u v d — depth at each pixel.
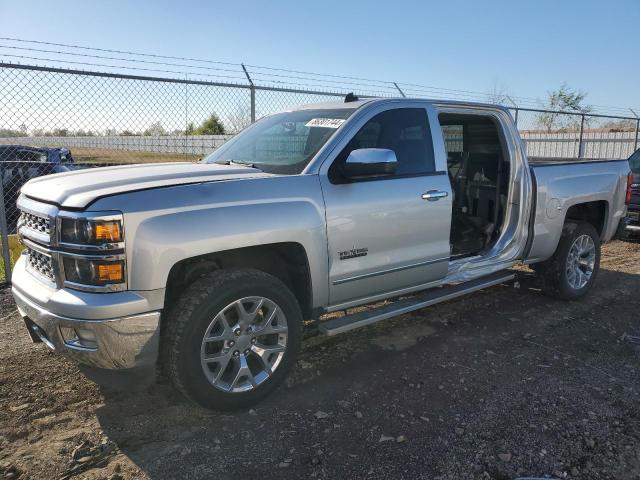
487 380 3.66
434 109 4.27
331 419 3.15
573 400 3.37
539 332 4.58
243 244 3.06
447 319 4.89
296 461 2.74
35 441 2.92
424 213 3.98
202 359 2.98
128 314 2.75
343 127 3.71
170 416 3.18
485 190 5.17
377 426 3.07
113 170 3.47
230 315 3.16
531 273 5.57
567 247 5.25
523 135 18.77
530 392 3.48
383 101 3.98
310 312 3.56
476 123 5.16
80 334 2.77
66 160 7.23
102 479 2.60
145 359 2.85
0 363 3.85
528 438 2.93
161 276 2.81
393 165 3.51
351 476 2.62
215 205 3.01
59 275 2.83
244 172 3.42
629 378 3.70
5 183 7.41
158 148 7.11
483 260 4.71
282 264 3.59
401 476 2.62
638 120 14.98
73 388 3.50
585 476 2.61
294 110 4.43
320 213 3.41
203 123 7.31
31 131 6.02
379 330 4.60
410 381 3.64
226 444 2.90
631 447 2.85
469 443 2.89
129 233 2.74
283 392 3.49
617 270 6.85
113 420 3.13
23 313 3.19
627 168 6.00
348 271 3.61
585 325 4.76
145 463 2.73
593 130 18.39
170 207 2.87
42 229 3.01
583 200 5.35
